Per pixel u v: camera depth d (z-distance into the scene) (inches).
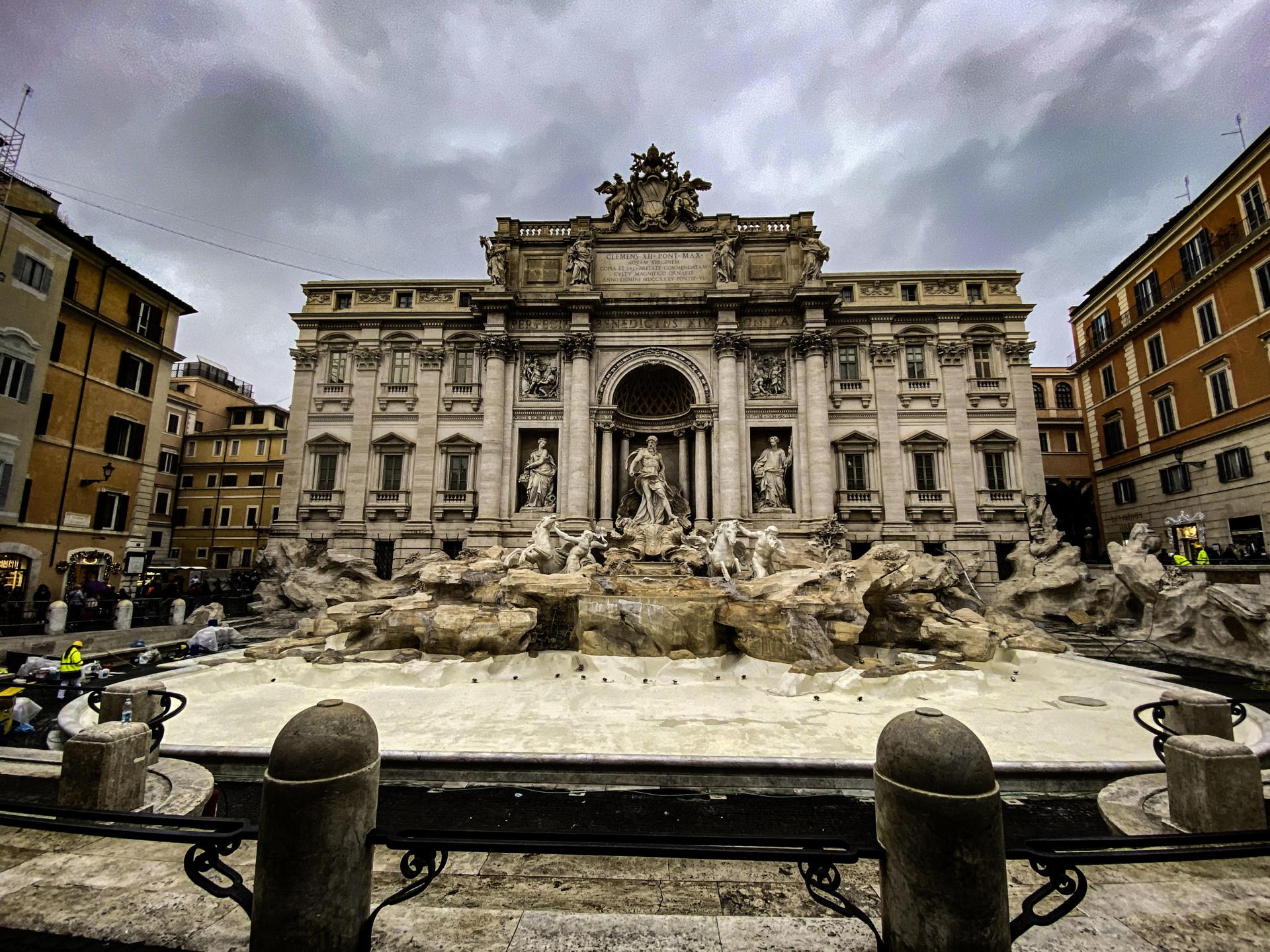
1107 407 1648.6
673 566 1055.0
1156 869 216.4
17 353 1039.6
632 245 1492.4
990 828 135.9
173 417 2134.6
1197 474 1325.0
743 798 384.5
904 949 135.7
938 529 1391.5
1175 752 261.4
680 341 1455.5
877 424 1430.9
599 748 436.5
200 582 1386.6
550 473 1407.5
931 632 795.4
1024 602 1191.6
